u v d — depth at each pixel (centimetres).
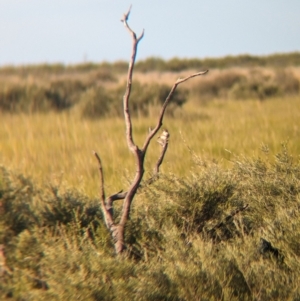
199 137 4747
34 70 16925
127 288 1332
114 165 3441
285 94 10888
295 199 1744
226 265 1387
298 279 1387
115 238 1599
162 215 1723
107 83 13738
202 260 1389
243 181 1839
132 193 1608
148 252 1564
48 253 1462
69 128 5547
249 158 1950
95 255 1450
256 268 1385
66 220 1728
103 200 1650
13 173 1834
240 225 1681
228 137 4547
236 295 1368
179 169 3003
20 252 1552
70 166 3569
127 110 1622
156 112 7019
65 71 18638
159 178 1844
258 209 1736
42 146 4306
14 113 7769
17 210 1698
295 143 4091
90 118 6950
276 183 1794
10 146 4288
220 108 8362
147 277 1355
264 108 7669
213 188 1747
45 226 1702
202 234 1664
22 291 1456
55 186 1834
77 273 1377
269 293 1351
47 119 6700
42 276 1476
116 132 5391
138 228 1655
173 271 1360
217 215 1738
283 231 1534
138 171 1609
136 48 1614
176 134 5000
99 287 1341
